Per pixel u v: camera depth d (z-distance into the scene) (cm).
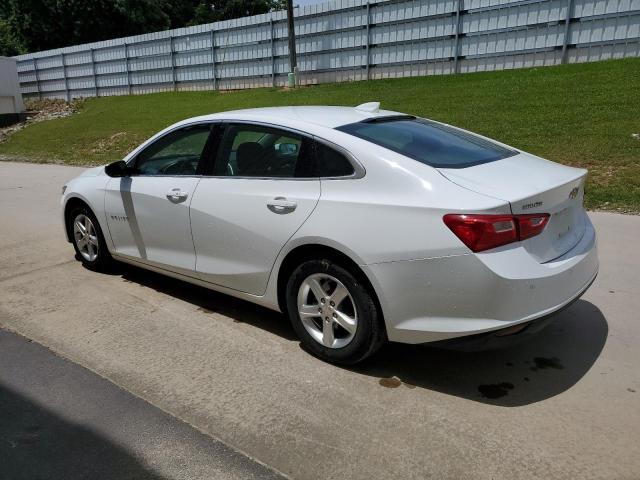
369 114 393
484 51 1484
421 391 316
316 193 333
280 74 1934
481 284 280
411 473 250
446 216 286
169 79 2306
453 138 379
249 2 4328
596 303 422
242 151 382
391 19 1622
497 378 328
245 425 288
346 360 337
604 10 1283
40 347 376
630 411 291
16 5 3431
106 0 3478
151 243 446
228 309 436
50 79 2769
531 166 345
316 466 257
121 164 463
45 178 1152
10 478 254
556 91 1160
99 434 283
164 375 338
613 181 739
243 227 368
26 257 580
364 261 308
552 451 262
